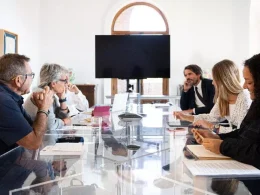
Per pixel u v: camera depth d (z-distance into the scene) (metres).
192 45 5.76
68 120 2.50
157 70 4.22
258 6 5.49
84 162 1.43
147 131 2.12
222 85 2.28
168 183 1.22
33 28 5.38
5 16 4.12
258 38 5.71
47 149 1.53
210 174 1.19
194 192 1.10
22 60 1.66
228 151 1.36
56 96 2.58
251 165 1.28
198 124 2.29
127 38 4.17
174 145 1.70
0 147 1.49
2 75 1.62
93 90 5.41
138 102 4.13
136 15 5.88
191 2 5.71
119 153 1.57
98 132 2.09
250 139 1.35
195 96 3.59
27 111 1.99
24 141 1.49
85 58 5.82
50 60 5.81
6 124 1.46
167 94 5.90
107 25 5.77
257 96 1.42
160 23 5.88
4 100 1.49
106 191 1.20
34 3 5.42
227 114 2.31
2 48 3.93
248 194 1.06
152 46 4.19
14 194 1.09
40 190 1.14
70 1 5.75
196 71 3.59
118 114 2.89
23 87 1.67
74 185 1.22
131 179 1.29
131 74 4.22
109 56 4.20
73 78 5.57
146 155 1.53
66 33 5.79
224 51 5.75
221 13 5.70
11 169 1.30
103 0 5.75
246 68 1.46
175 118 2.69
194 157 1.40
